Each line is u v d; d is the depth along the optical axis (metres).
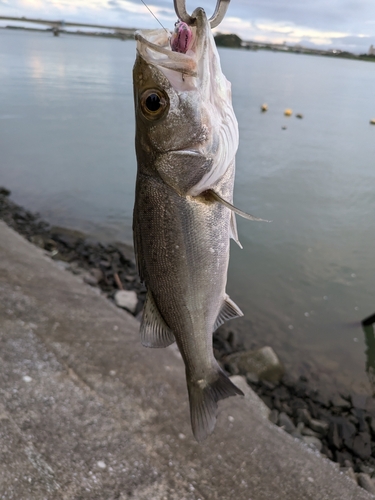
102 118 3.52
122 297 1.03
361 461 0.68
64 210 1.80
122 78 6.31
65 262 1.28
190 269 0.31
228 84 0.31
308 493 0.48
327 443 0.71
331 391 0.86
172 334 0.33
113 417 0.54
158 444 0.51
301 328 1.06
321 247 1.43
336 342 1.02
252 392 0.78
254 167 2.12
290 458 0.53
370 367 0.94
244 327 1.05
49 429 0.49
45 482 0.43
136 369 0.64
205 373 0.33
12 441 0.46
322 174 2.04
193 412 0.33
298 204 1.72
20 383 0.55
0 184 2.02
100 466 0.46
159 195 0.30
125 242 1.55
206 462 0.50
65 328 0.70
